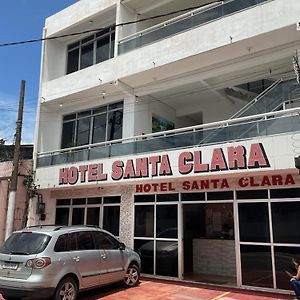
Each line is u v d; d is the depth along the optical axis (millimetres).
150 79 13125
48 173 14375
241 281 9758
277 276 9188
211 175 9836
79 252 8328
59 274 7613
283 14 9773
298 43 10242
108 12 15016
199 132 10352
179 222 11305
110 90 14188
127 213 12547
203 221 13148
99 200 13711
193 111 15367
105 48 15977
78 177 13094
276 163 8719
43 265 7395
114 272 9266
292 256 9070
